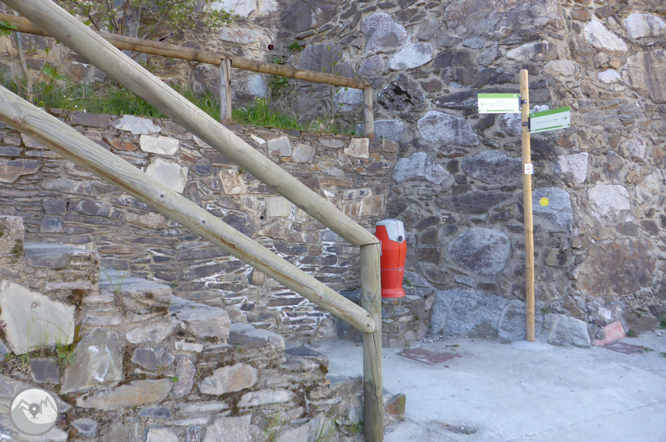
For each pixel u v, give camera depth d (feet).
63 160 10.95
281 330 13.56
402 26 16.63
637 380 10.54
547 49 14.01
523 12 14.33
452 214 15.19
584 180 14.02
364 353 7.82
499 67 14.65
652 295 14.75
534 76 14.08
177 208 5.76
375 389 7.66
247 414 6.75
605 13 15.20
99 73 16.56
